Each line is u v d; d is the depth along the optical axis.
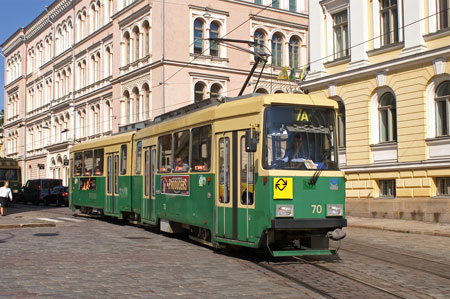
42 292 7.88
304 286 8.64
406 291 8.44
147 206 16.86
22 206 38.94
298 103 11.20
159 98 36.25
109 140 20.88
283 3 42.81
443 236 16.36
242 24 40.06
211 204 12.42
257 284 8.73
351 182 23.61
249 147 10.77
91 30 48.81
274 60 42.12
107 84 45.38
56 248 12.74
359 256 12.04
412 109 20.95
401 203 21.14
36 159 61.41
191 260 11.16
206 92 37.94
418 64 20.77
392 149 21.86
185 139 14.08
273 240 10.86
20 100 67.12
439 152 19.95
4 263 10.45
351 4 23.88
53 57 57.19
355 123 23.52
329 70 25.20
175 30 36.72
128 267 10.17
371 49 23.05
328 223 10.81
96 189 21.98
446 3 20.20
